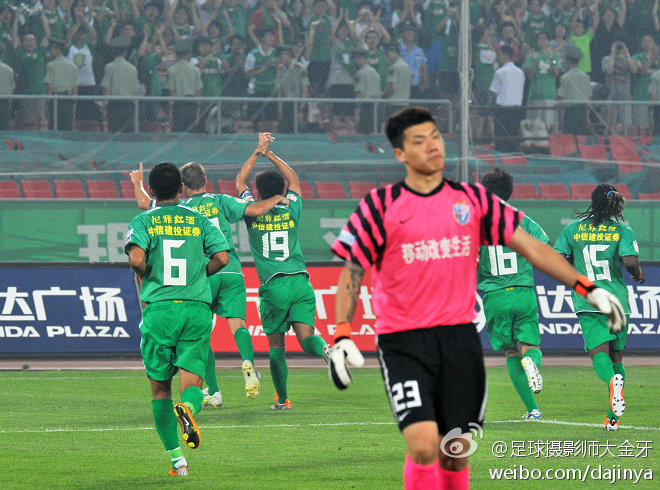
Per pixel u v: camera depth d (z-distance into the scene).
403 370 12.11
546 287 43.94
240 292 29.06
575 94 58.22
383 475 18.28
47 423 25.31
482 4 56.84
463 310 12.33
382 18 57.28
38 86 55.91
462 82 47.34
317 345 27.67
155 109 55.41
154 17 56.88
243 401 30.31
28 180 54.25
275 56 56.97
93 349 41.41
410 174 12.43
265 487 17.09
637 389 33.34
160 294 18.33
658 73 59.72
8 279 41.06
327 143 56.62
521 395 26.33
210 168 55.44
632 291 44.00
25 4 55.53
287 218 28.22
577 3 58.41
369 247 12.18
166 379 18.45
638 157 57.72
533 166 56.12
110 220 49.12
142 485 17.25
